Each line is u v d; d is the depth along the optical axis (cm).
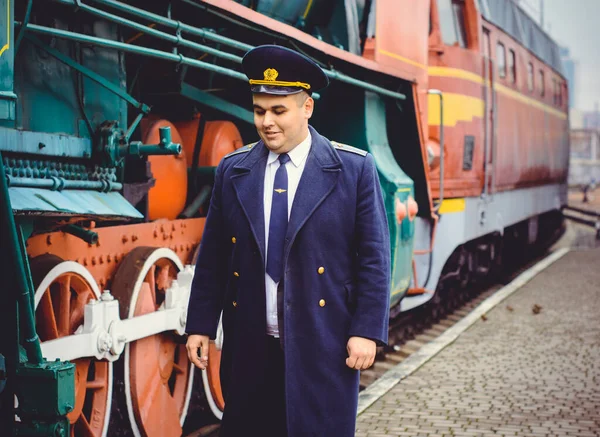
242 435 321
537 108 1608
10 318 319
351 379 318
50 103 394
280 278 312
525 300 1154
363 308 313
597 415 602
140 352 464
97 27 434
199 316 332
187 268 507
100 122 432
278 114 310
